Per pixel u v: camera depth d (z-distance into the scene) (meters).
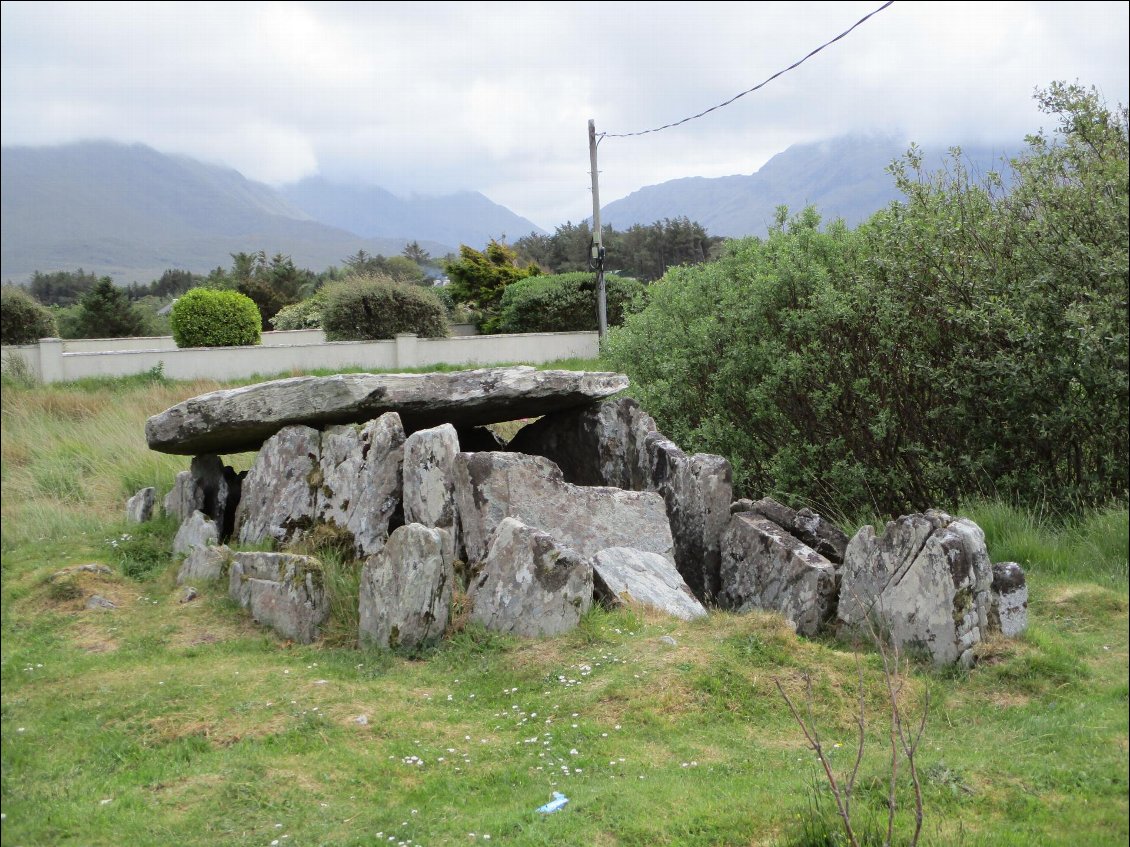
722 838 4.16
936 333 9.23
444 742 5.32
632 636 6.39
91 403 13.99
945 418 9.22
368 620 6.71
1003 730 5.14
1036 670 5.69
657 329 12.94
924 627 6.12
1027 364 8.25
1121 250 7.37
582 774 4.91
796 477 10.16
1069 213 8.08
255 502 8.70
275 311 41.84
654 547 8.06
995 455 8.78
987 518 8.12
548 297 30.02
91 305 33.50
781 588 7.25
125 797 4.68
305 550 8.00
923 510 9.52
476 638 6.56
